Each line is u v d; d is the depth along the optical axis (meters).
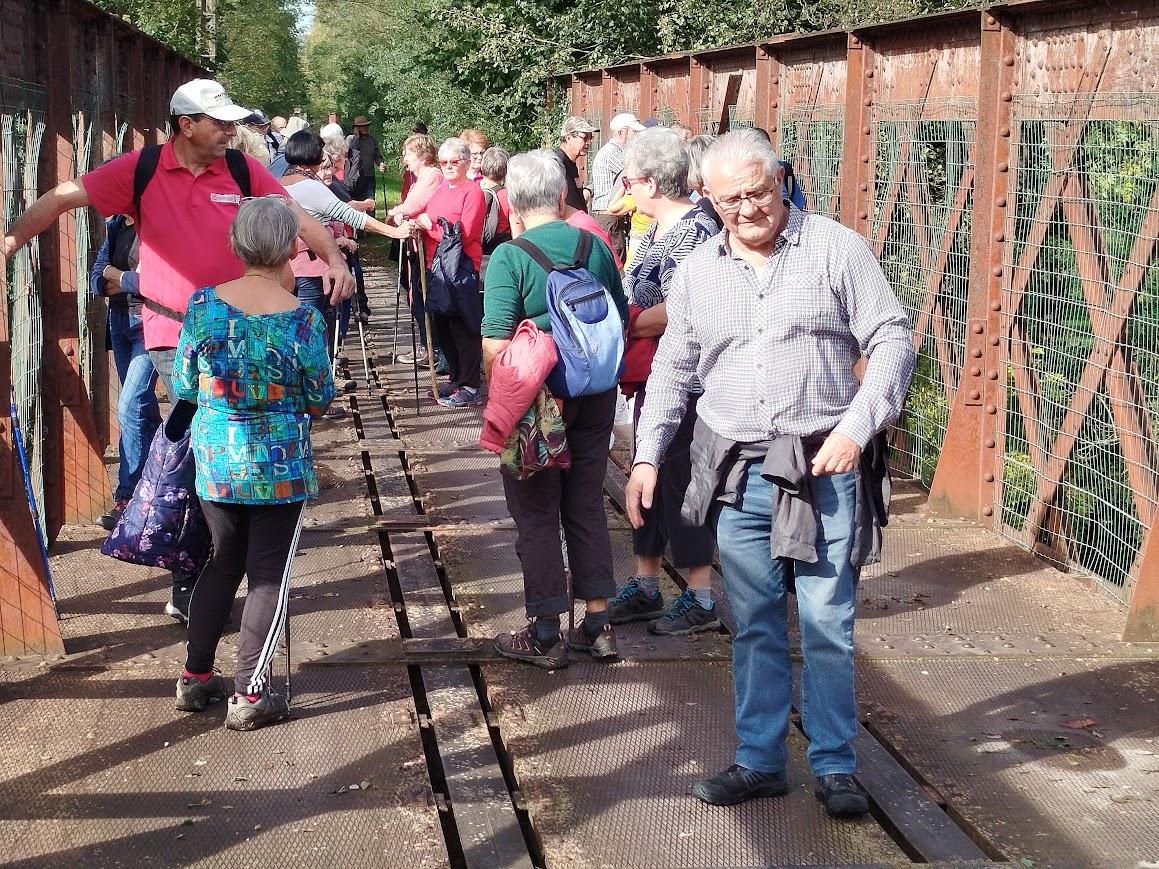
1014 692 4.62
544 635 4.79
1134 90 5.47
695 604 5.14
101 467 6.51
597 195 9.81
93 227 7.51
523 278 4.56
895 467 7.72
